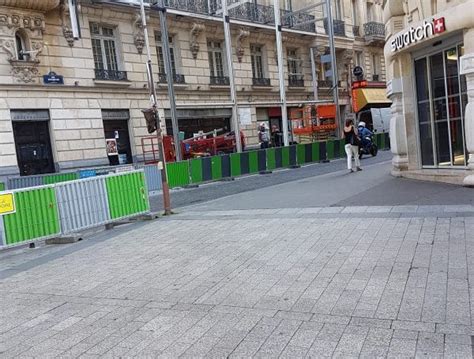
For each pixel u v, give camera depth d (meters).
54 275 6.36
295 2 32.00
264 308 4.36
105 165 21.41
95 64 21.72
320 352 3.42
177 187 16.47
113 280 5.78
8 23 18.47
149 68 10.35
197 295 4.90
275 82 30.69
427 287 4.43
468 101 8.99
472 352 3.21
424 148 11.56
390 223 6.96
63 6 20.09
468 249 5.37
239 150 21.33
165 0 23.75
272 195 11.72
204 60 26.34
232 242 6.99
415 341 3.44
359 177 13.44
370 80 39.09
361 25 38.41
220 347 3.67
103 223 9.42
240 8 27.77
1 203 7.90
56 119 19.88
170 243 7.45
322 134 25.81
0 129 18.17
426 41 10.16
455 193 8.66
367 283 4.69
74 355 3.79
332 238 6.52
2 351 4.00
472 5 8.59
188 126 25.62
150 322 4.32
